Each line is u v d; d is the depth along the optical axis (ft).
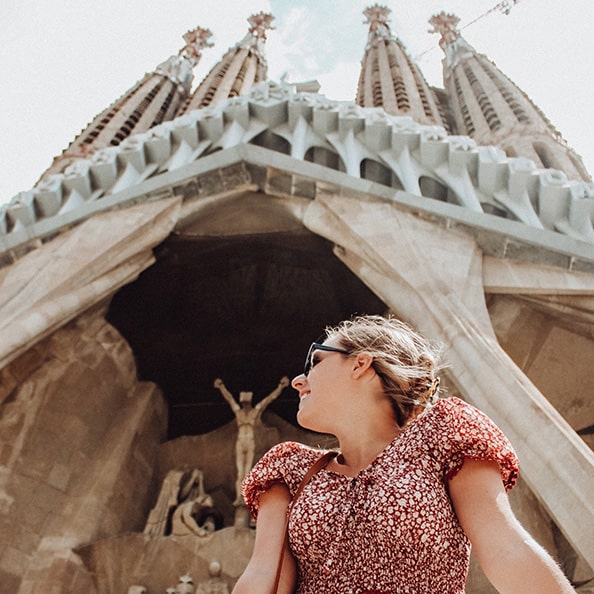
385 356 7.72
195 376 54.29
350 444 7.40
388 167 55.16
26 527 39.01
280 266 52.85
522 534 5.53
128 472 45.50
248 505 7.57
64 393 44.55
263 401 46.60
